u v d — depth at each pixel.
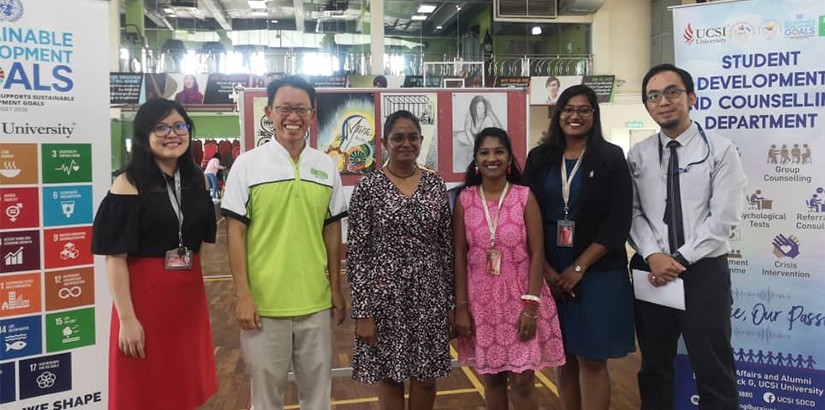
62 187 2.35
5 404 2.27
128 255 2.10
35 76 2.25
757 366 2.75
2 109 2.19
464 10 14.94
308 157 2.30
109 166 2.47
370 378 2.26
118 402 2.11
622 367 3.86
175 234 2.15
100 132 2.43
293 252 2.22
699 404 2.38
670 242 2.34
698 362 2.31
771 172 2.64
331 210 2.38
